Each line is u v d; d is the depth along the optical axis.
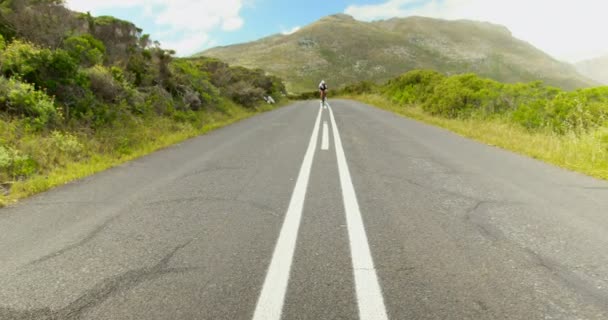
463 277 2.50
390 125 12.75
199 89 15.68
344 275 2.54
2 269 2.70
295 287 2.39
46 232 3.41
